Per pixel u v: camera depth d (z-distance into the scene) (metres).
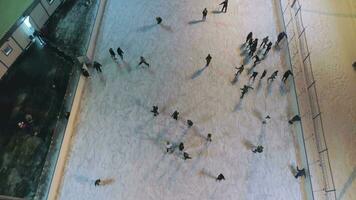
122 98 26.81
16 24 25.20
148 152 24.55
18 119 24.77
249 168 24.14
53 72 27.19
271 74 28.38
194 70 28.28
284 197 23.31
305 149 24.53
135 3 32.12
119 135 25.19
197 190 23.22
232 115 26.23
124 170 23.84
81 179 23.53
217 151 24.69
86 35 29.33
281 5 32.03
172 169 23.94
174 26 30.81
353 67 28.92
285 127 25.92
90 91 27.16
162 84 27.53
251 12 32.03
